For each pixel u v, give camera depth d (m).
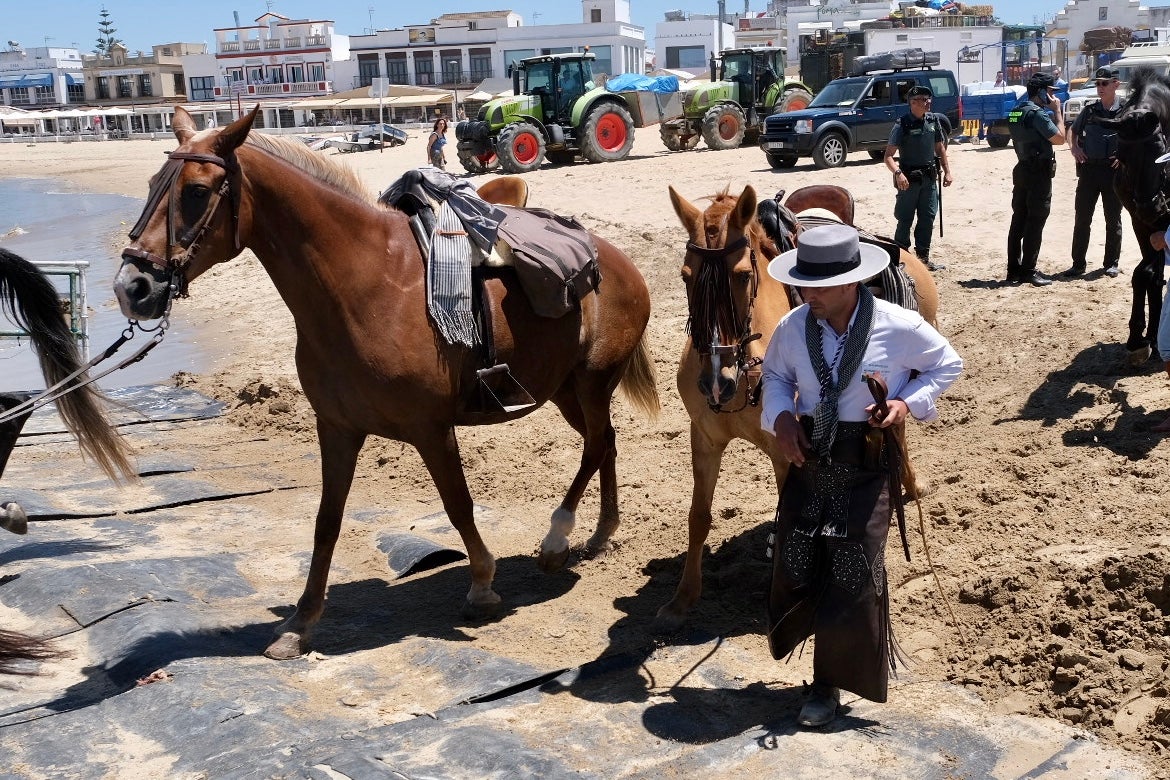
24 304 5.45
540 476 7.64
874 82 20.53
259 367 11.01
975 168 17.33
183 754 4.15
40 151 64.44
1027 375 7.91
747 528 6.27
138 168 46.34
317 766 3.90
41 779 4.07
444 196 5.27
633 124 25.31
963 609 5.06
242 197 4.65
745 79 27.16
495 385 5.29
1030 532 5.51
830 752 3.98
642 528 6.54
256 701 4.48
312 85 84.94
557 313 5.43
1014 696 4.39
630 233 14.13
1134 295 7.36
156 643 5.08
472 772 3.90
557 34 77.44
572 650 5.07
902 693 4.47
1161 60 28.34
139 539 6.72
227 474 8.12
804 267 3.80
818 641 4.04
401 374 4.87
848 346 3.87
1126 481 5.80
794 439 3.96
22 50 103.75
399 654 5.02
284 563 6.37
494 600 5.48
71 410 5.53
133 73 98.88
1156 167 7.04
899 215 10.84
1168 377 6.53
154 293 4.49
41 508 7.18
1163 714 4.05
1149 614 4.62
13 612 5.71
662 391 9.07
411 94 74.44
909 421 7.53
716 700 4.48
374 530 6.88
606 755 4.07
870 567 3.94
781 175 18.98
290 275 4.77
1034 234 9.95
